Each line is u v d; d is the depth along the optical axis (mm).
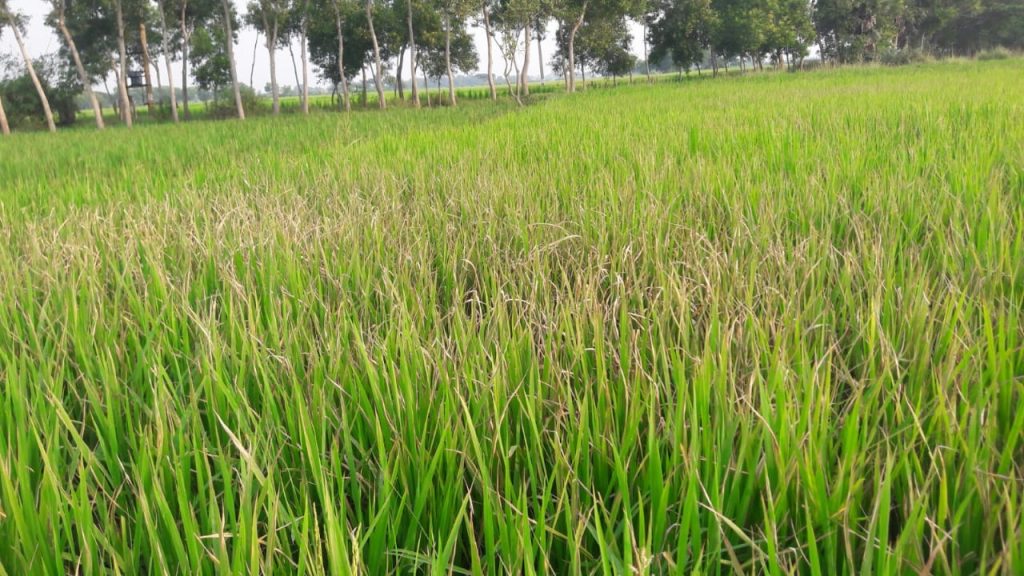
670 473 1349
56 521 1306
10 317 2547
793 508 1352
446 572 1363
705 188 3998
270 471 1331
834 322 2055
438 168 5836
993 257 2533
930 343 1791
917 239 3133
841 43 55156
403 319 2086
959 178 3736
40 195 6164
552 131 8625
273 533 1192
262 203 4543
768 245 2846
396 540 1386
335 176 6098
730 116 8992
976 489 1229
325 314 2332
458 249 3234
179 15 38969
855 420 1349
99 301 2537
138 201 5305
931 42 64500
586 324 2092
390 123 16453
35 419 1718
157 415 1521
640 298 2271
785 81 26172
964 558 1204
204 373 1803
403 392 1720
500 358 1751
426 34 42344
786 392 1519
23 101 38312
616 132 7895
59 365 2146
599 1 39594
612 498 1514
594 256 2994
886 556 1095
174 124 25250
